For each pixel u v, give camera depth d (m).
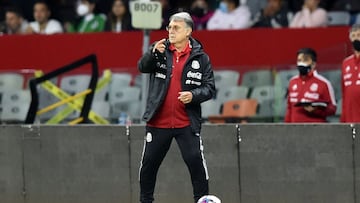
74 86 44.44
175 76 30.86
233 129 35.81
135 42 48.19
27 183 37.59
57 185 37.31
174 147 36.16
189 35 31.22
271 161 35.62
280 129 35.50
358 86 38.38
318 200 35.38
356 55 38.53
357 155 35.00
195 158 30.89
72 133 37.06
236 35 47.34
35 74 45.53
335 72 42.56
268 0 52.38
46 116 44.47
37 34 49.41
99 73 44.62
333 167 35.19
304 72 39.16
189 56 30.86
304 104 38.62
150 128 31.25
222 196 35.97
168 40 31.17
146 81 42.25
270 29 47.09
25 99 45.38
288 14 51.06
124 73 44.56
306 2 50.22
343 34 46.50
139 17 39.00
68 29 54.59
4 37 49.66
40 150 37.38
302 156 35.41
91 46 48.78
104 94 44.50
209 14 52.69
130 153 36.62
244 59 47.31
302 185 35.44
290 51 46.97
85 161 37.00
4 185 37.78
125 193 36.72
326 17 50.75
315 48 46.72
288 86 41.19
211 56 47.53
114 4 52.38
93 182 36.94
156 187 36.41
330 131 35.16
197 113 31.08
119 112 44.25
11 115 45.47
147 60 30.61
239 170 35.84
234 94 44.09
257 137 35.69
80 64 44.62
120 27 52.22
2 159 37.69
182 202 36.28
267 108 43.72
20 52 49.62
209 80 31.00
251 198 35.84
